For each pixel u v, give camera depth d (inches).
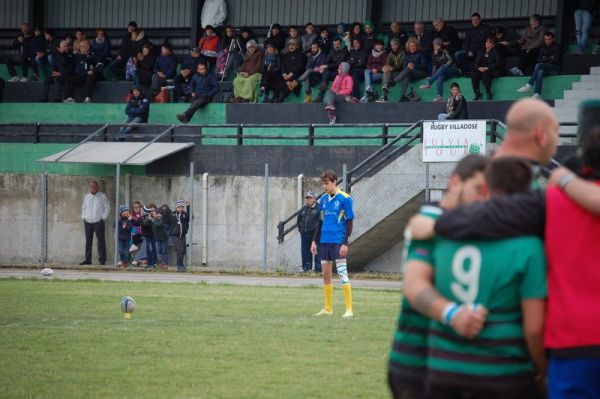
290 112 2412.6
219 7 2810.0
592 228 368.5
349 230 1168.8
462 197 400.5
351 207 1171.3
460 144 1820.9
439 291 378.0
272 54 2527.1
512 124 390.9
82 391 699.4
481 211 369.7
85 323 1077.8
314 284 1676.9
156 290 1518.2
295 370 786.8
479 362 367.2
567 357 368.8
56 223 2319.1
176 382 735.1
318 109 2390.5
